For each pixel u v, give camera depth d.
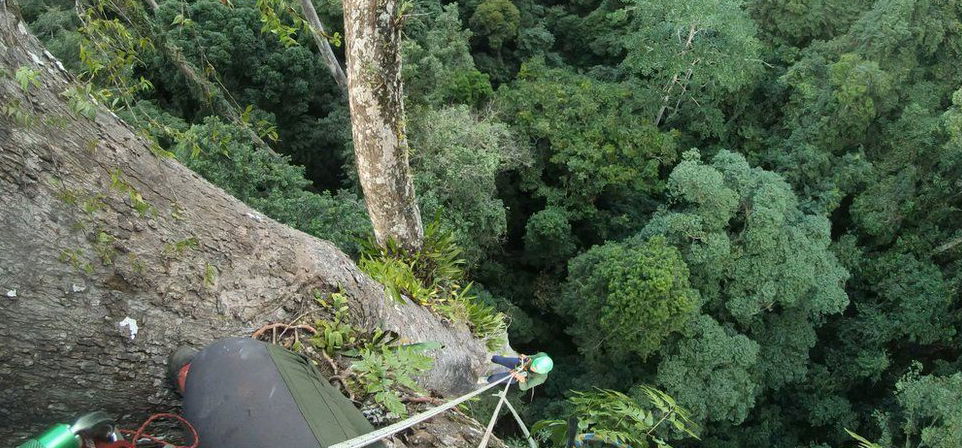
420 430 2.61
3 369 1.96
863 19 24.03
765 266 18.77
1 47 1.97
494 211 18.38
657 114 24.66
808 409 21.48
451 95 21.31
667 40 23.20
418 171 18.00
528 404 18.31
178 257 2.35
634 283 16.86
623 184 22.17
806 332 20.12
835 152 24.50
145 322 2.22
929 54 23.30
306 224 12.76
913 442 19.89
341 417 1.88
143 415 2.35
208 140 11.76
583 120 22.72
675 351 18.25
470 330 4.38
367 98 4.07
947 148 20.58
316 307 2.76
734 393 17.52
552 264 23.03
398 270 4.11
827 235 19.66
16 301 1.92
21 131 1.94
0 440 2.10
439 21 21.98
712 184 18.17
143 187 2.33
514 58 28.72
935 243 22.81
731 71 22.77
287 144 21.03
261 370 1.79
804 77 24.48
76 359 2.09
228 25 18.38
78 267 2.03
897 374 22.36
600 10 30.56
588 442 2.86
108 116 2.37
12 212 1.89
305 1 14.03
